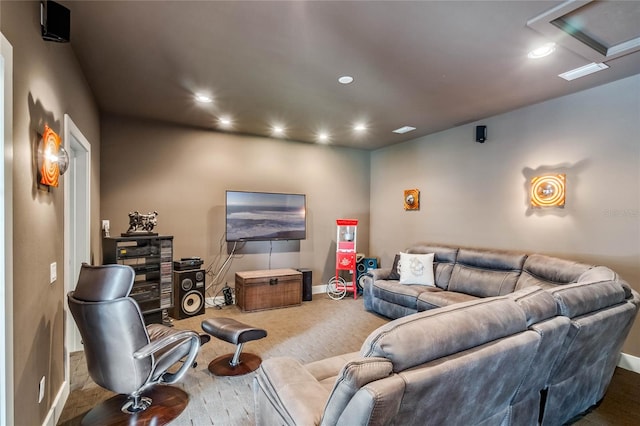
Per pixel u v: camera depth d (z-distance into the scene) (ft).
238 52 8.46
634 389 8.49
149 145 14.47
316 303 16.55
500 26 7.18
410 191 17.49
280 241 17.69
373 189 20.38
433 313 4.44
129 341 6.40
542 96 11.30
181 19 7.04
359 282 18.62
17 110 4.85
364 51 8.36
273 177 17.49
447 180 15.61
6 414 4.36
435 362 3.85
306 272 16.98
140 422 6.88
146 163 14.43
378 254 19.89
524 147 12.45
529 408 5.72
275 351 10.64
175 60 8.91
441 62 8.91
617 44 8.00
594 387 7.20
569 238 11.09
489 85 10.41
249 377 8.89
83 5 6.53
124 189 13.98
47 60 6.28
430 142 16.56
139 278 12.81
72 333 10.50
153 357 6.88
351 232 18.12
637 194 9.57
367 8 6.60
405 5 6.48
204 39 7.86
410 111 12.98
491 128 13.65
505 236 13.08
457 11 6.66
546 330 5.07
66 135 7.63
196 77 9.98
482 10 6.61
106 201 13.64
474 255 13.17
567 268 9.89
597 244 10.39
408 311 13.04
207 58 8.80
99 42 7.98
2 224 4.35
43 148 5.91
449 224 15.49
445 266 14.05
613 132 10.06
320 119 14.15
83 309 6.25
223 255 16.16
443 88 10.71
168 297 12.64
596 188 10.43
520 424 5.59
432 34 7.54
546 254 11.71
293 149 18.08
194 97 11.62
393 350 3.71
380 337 3.83
